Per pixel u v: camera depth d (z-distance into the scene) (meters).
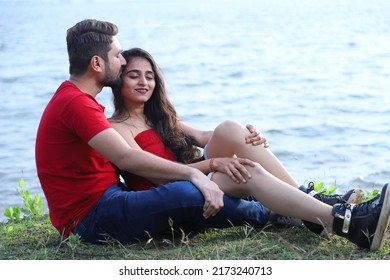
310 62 41.12
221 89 30.45
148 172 6.75
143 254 6.57
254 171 6.75
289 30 74.38
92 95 7.00
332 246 6.64
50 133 6.78
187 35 72.12
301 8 160.12
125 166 6.70
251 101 26.16
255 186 6.71
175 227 7.01
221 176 6.92
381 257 6.36
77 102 6.64
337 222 6.42
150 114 7.56
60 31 99.69
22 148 17.70
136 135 7.37
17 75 39.28
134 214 6.64
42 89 32.81
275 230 7.20
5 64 46.78
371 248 6.43
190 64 42.34
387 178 13.19
